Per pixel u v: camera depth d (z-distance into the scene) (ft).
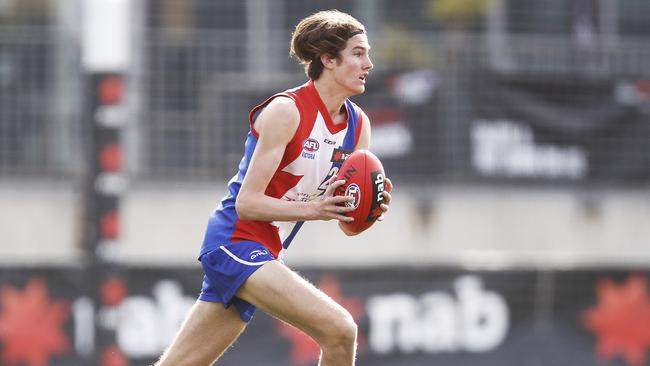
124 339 102.42
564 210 119.14
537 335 106.83
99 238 102.58
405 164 115.14
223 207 59.21
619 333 108.27
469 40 122.42
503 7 130.93
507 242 118.21
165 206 116.37
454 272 106.11
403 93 114.73
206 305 59.77
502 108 116.26
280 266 56.85
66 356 102.27
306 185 57.88
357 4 133.08
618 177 119.24
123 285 102.58
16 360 102.12
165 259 110.93
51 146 117.70
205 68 118.11
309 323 55.62
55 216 117.70
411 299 105.50
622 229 120.16
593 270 108.27
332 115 57.82
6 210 117.29
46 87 117.60
